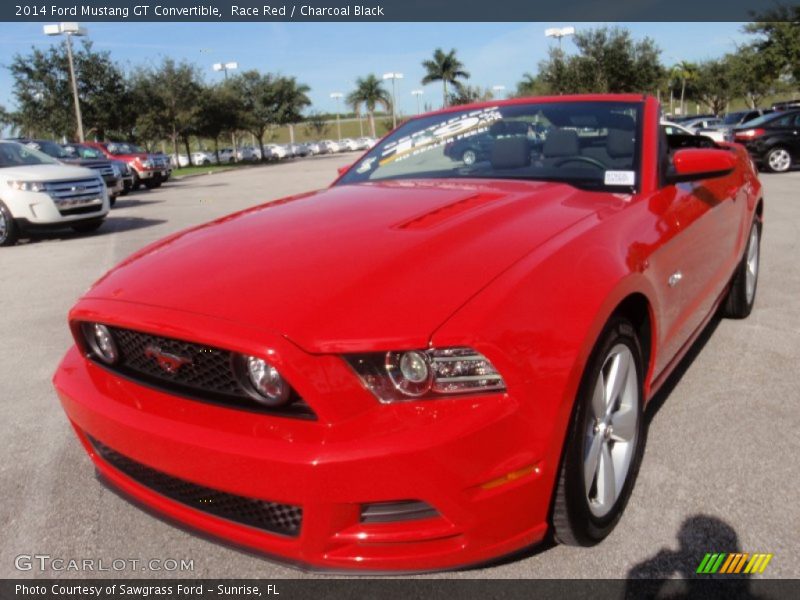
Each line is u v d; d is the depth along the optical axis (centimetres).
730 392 339
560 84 3888
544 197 265
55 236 1081
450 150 334
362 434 173
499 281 193
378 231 230
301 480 174
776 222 853
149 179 2236
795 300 499
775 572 210
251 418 185
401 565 182
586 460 213
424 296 187
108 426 205
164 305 200
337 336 177
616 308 221
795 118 1648
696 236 302
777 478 260
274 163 4981
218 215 1281
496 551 186
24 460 302
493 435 176
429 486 173
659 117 323
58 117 3341
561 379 188
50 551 236
